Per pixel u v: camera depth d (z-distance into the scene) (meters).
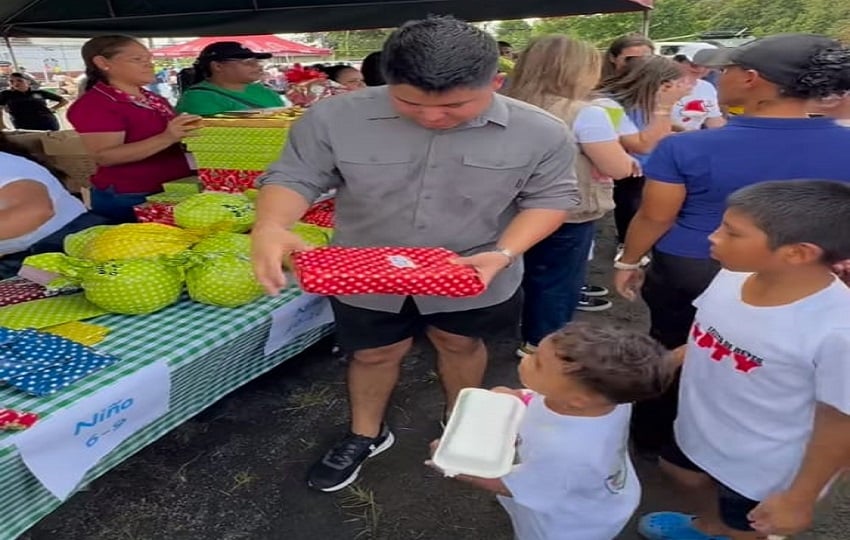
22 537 1.87
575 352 1.20
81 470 1.46
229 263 1.88
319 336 2.41
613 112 2.82
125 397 1.51
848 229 1.08
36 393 1.41
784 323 1.18
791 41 1.45
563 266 2.58
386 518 1.99
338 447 2.13
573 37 2.31
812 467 1.18
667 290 1.80
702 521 1.73
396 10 4.43
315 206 2.40
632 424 2.19
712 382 1.36
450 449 1.28
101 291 1.77
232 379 1.98
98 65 2.73
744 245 1.16
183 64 22.95
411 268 1.35
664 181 1.67
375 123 1.52
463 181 1.57
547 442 1.27
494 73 1.33
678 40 12.80
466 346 1.98
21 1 4.45
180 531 1.93
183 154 3.01
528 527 1.44
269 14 4.66
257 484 2.13
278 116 2.53
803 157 1.50
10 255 2.27
